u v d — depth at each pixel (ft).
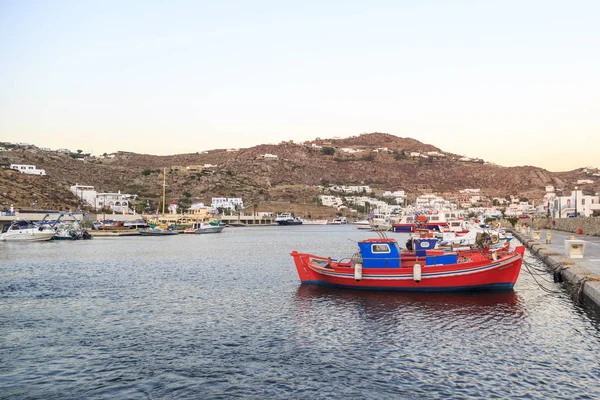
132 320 89.66
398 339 74.84
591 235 246.88
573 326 78.74
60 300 109.50
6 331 82.48
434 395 53.67
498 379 57.62
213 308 99.14
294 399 53.72
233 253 230.27
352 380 58.54
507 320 84.02
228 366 64.13
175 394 55.77
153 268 169.48
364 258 112.78
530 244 206.69
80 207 553.64
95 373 62.44
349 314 91.20
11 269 168.04
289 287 122.62
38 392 56.90
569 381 56.49
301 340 75.31
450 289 106.42
